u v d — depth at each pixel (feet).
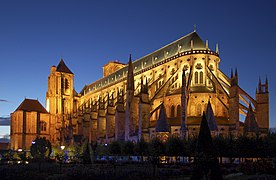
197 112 318.24
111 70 628.28
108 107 402.11
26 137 526.98
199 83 347.15
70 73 615.98
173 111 331.98
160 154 227.40
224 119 307.99
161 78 385.29
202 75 349.20
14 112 540.93
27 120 535.60
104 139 403.13
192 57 354.13
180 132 279.08
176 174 159.84
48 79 610.65
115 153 301.02
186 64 359.66
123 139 365.20
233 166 200.85
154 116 341.21
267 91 317.22
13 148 522.47
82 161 261.24
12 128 543.39
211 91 323.98
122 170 162.91
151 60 433.48
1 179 144.36
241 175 151.33
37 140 270.46
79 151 343.87
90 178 145.18
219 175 115.85
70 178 145.89
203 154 115.96
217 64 367.45
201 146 117.60
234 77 296.10
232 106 291.79
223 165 205.16
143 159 270.05
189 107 319.27
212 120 273.54
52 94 584.81
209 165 115.24
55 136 564.30
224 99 325.42
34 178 149.28
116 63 632.38
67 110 602.85
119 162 253.85
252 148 213.66
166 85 357.00
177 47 394.73
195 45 370.32
